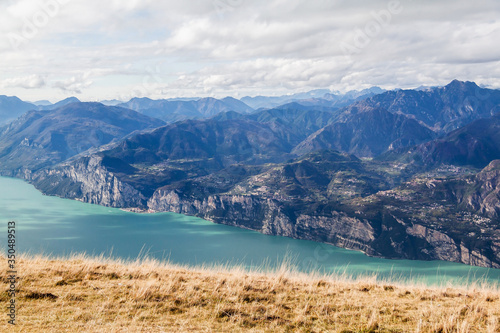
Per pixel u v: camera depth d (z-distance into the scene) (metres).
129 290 20.64
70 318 16.56
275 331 16.83
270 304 19.81
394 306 20.44
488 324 17.97
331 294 22.30
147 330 15.89
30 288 19.73
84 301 18.77
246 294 20.89
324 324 17.80
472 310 19.92
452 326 17.39
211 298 20.11
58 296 19.12
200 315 18.00
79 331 15.34
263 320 17.91
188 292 20.58
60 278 21.92
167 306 18.73
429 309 19.88
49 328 15.45
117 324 16.30
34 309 17.28
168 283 21.97
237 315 18.03
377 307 20.19
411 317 18.88
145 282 22.22
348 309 19.86
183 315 17.91
